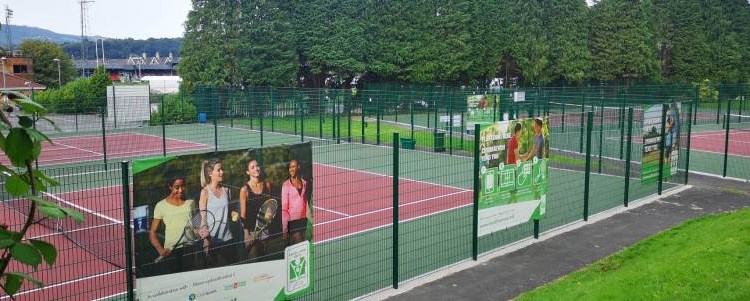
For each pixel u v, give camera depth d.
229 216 7.72
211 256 7.58
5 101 2.72
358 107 40.59
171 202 7.16
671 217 15.63
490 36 59.97
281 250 8.38
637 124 35.25
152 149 30.61
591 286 9.88
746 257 10.01
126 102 39.12
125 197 7.18
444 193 19.31
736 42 70.12
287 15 54.41
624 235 13.97
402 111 41.53
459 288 10.65
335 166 24.62
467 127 28.92
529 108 33.34
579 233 14.12
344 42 55.62
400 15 57.22
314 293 10.46
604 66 66.44
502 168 12.29
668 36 70.31
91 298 10.29
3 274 2.85
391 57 57.69
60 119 37.53
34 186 2.84
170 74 134.88
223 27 51.88
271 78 52.72
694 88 46.19
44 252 2.89
